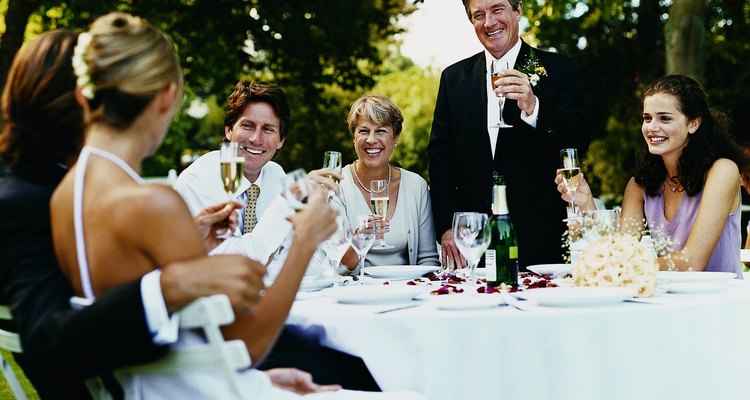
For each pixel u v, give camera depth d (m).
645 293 2.44
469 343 2.06
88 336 1.47
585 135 4.21
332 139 16.62
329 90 16.67
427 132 21.59
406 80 22.72
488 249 2.72
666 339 2.14
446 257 4.01
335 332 2.18
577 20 14.10
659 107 3.62
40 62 1.77
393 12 13.24
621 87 14.28
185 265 1.52
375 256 4.15
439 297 2.37
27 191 1.72
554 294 2.22
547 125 4.01
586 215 2.80
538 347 2.06
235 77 13.06
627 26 14.06
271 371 2.08
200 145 28.08
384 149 4.21
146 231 1.53
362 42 12.95
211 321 1.51
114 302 1.47
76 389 1.69
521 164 4.20
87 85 1.63
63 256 1.64
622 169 14.63
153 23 12.21
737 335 2.31
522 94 3.90
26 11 10.65
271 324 1.67
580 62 14.27
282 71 13.03
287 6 12.44
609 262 2.49
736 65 13.33
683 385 2.16
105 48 1.62
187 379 1.59
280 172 4.06
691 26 9.12
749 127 13.16
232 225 2.42
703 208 3.42
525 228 4.19
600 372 2.08
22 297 1.60
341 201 4.21
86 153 1.63
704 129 3.60
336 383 2.49
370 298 2.34
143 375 1.61
